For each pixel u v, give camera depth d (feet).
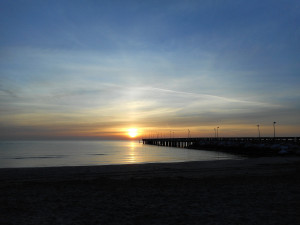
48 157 187.93
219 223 19.06
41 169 51.60
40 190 31.07
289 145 173.17
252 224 18.83
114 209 23.00
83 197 27.61
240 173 45.98
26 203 25.07
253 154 192.65
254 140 239.50
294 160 69.97
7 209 22.97
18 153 247.70
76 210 22.72
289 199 26.50
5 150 312.29
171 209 22.94
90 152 265.95
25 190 31.01
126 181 37.19
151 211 22.34
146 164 61.05
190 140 338.75
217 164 60.39
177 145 384.06
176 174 44.83
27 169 51.52
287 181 37.11
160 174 44.86
